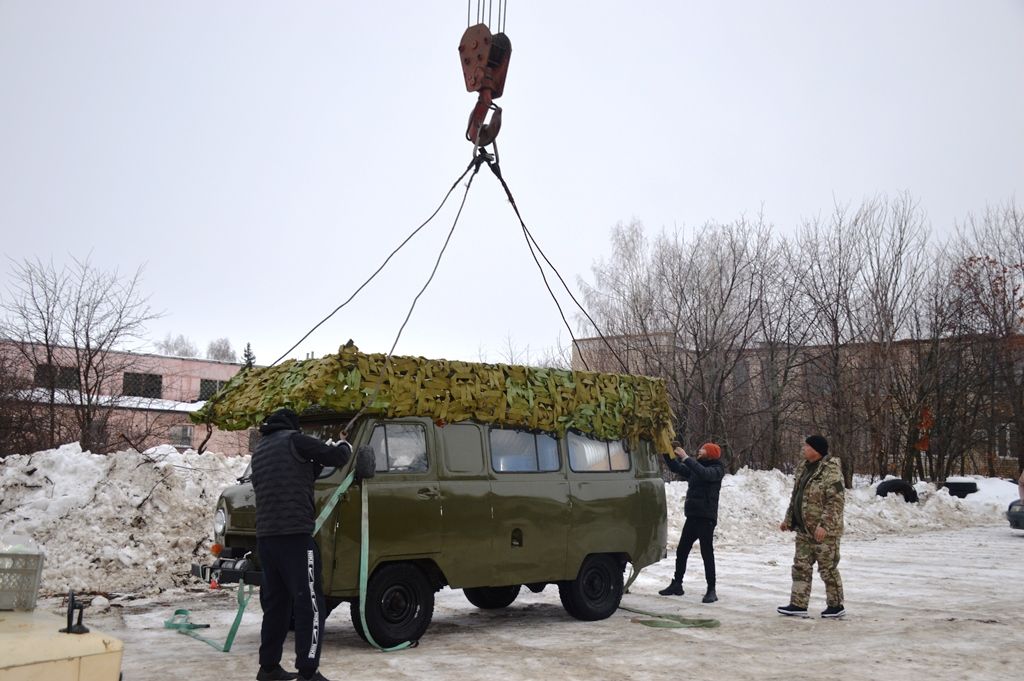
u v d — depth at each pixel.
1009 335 35.50
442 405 8.15
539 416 8.79
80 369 25.88
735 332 30.97
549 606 10.33
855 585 11.96
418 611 7.83
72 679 3.45
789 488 23.08
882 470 32.28
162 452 15.51
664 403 10.15
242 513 7.76
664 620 9.15
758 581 12.43
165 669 6.78
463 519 8.09
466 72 8.83
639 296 32.38
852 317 32.16
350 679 6.49
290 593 6.40
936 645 7.84
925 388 32.91
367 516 7.38
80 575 10.96
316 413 8.29
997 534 21.58
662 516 9.94
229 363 44.38
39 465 13.35
